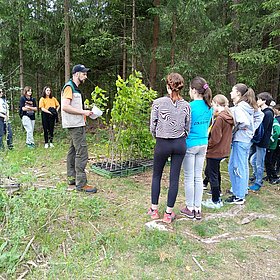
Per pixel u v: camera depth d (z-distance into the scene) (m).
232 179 4.37
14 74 11.30
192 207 3.81
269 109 4.78
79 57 11.11
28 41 10.12
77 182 4.54
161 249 3.08
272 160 5.38
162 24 10.67
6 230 3.01
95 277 2.61
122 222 3.60
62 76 11.63
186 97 9.59
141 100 5.65
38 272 2.63
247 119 4.12
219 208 4.16
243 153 4.25
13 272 2.57
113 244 3.11
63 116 4.38
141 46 10.33
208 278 2.67
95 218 3.66
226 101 4.12
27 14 9.66
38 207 3.38
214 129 3.91
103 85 13.22
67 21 9.15
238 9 7.91
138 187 4.87
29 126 7.54
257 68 8.84
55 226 3.38
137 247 3.10
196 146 3.62
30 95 7.63
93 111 4.48
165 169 5.96
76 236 3.23
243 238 3.37
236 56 7.76
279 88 10.57
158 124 3.40
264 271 2.79
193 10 8.93
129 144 5.82
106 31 10.14
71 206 3.53
